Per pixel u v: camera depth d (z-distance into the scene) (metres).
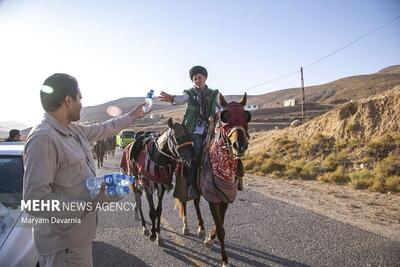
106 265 5.98
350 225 8.10
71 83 2.97
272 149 23.52
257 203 10.52
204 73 6.45
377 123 20.78
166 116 154.62
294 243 6.91
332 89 196.25
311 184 14.62
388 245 6.76
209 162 5.67
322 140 21.67
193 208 9.92
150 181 6.85
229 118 4.97
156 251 6.60
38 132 2.78
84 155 3.10
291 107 117.06
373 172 15.22
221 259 6.09
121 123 3.73
